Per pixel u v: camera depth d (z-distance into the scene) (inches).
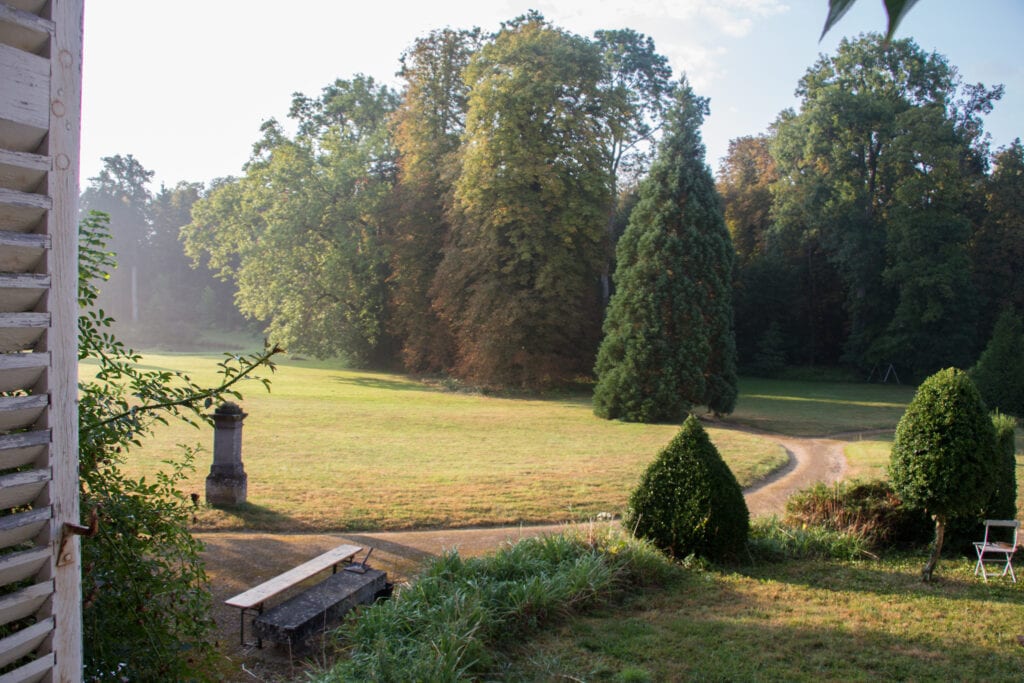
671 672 211.6
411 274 1520.7
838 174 1676.9
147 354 2114.9
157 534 186.9
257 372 1507.1
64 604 92.9
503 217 1255.5
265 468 544.7
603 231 1346.0
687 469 333.7
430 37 1529.3
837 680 206.7
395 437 743.7
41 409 88.2
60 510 90.9
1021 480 552.1
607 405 962.7
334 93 1700.3
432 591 248.4
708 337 971.9
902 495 321.1
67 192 87.0
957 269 1576.0
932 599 280.7
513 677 206.4
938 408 310.2
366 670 192.5
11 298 83.7
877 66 1647.4
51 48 83.6
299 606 239.3
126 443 174.7
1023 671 214.2
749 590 290.4
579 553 301.7
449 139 1549.0
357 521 395.5
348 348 1630.2
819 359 1952.5
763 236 1937.7
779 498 498.0
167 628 174.1
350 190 1601.9
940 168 1556.3
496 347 1268.5
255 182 1606.8
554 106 1262.3
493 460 614.2
